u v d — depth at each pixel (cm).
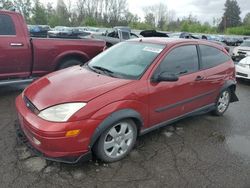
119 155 345
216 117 526
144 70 366
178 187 306
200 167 346
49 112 300
